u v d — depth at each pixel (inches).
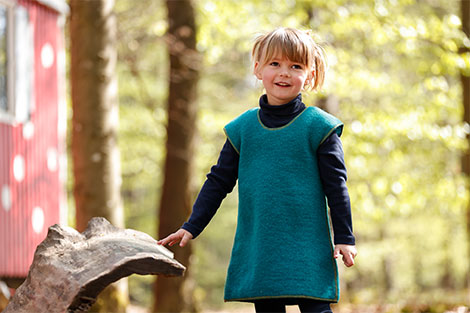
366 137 458.9
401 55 557.6
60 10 409.1
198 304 482.6
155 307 474.3
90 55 352.8
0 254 343.0
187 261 479.5
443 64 463.8
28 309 110.4
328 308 109.5
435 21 447.5
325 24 466.0
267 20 471.2
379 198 488.7
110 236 118.1
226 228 1000.2
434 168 524.7
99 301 357.7
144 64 679.1
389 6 457.4
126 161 749.9
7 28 366.3
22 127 370.9
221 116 559.2
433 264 937.5
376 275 961.5
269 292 109.0
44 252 114.5
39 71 391.2
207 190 120.6
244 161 116.8
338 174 112.2
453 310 402.9
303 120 114.1
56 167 406.3
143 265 108.0
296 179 112.0
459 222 741.9
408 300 470.3
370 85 456.4
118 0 559.2
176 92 477.1
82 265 109.7
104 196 354.9
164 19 490.9
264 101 118.3
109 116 358.3
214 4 447.2
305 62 115.1
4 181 352.2
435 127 463.5
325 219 113.0
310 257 109.7
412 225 768.3
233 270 115.5
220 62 568.7
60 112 413.1
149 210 949.2
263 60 116.3
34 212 378.3
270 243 110.5
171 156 478.0
